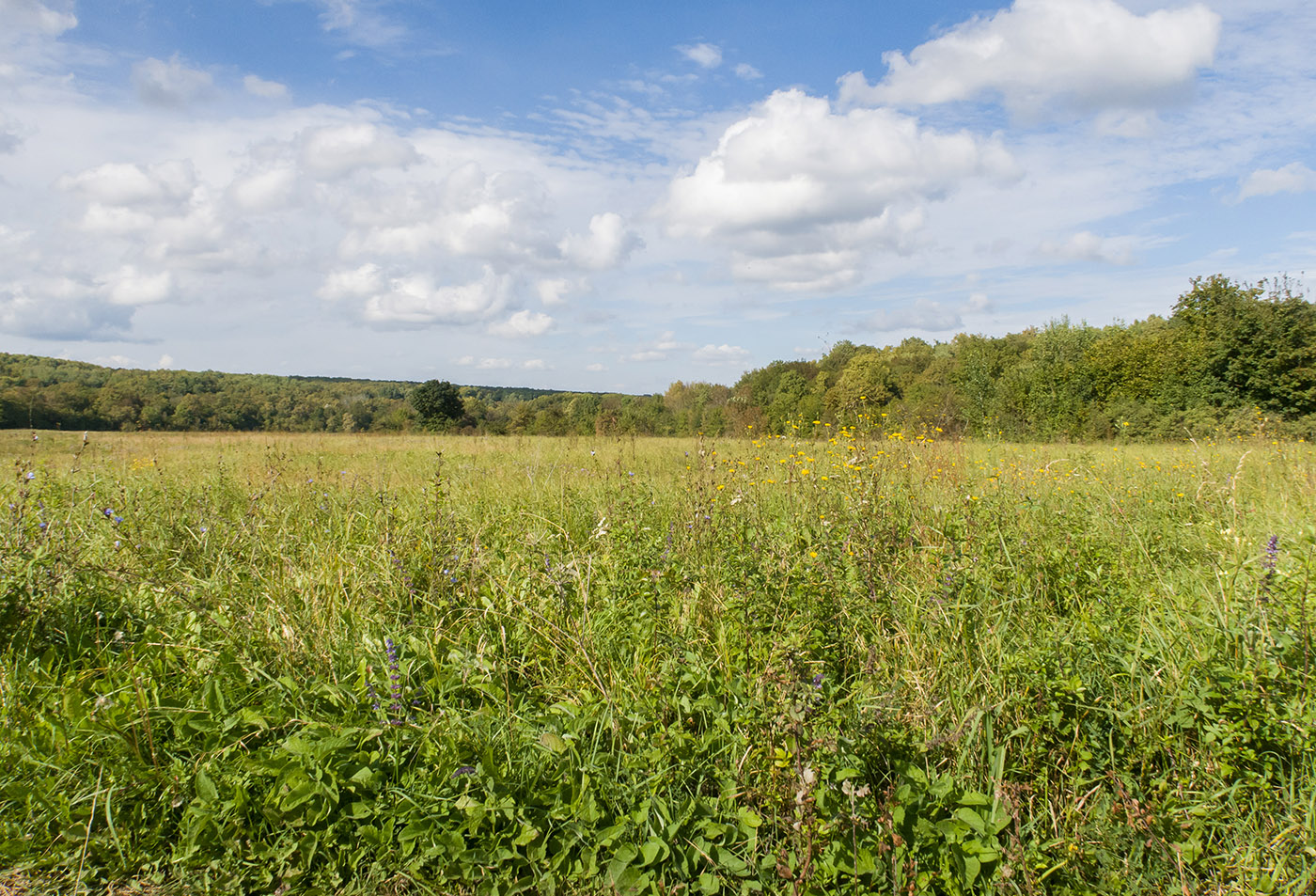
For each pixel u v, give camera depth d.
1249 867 2.01
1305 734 2.29
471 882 2.07
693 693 2.84
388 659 2.79
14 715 2.59
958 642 3.07
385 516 5.09
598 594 3.72
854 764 2.25
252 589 3.83
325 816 2.20
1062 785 2.39
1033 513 4.82
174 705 2.69
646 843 2.09
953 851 2.02
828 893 1.93
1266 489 6.57
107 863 2.13
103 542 4.52
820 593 3.36
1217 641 2.88
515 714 2.71
